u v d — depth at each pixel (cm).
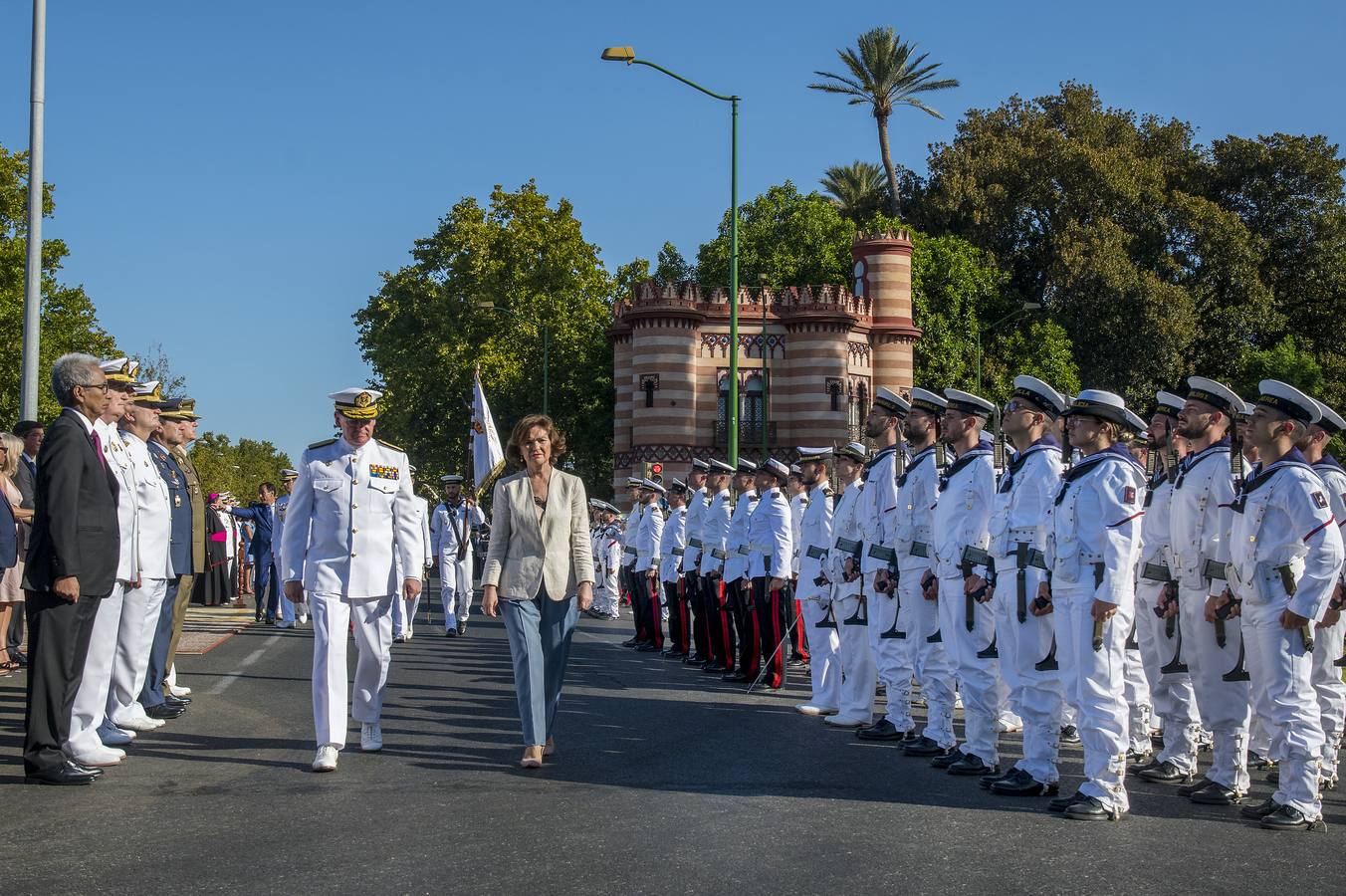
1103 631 740
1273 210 5562
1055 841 667
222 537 2595
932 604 978
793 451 4403
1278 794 730
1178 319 5019
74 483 798
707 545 1577
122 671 966
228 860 605
